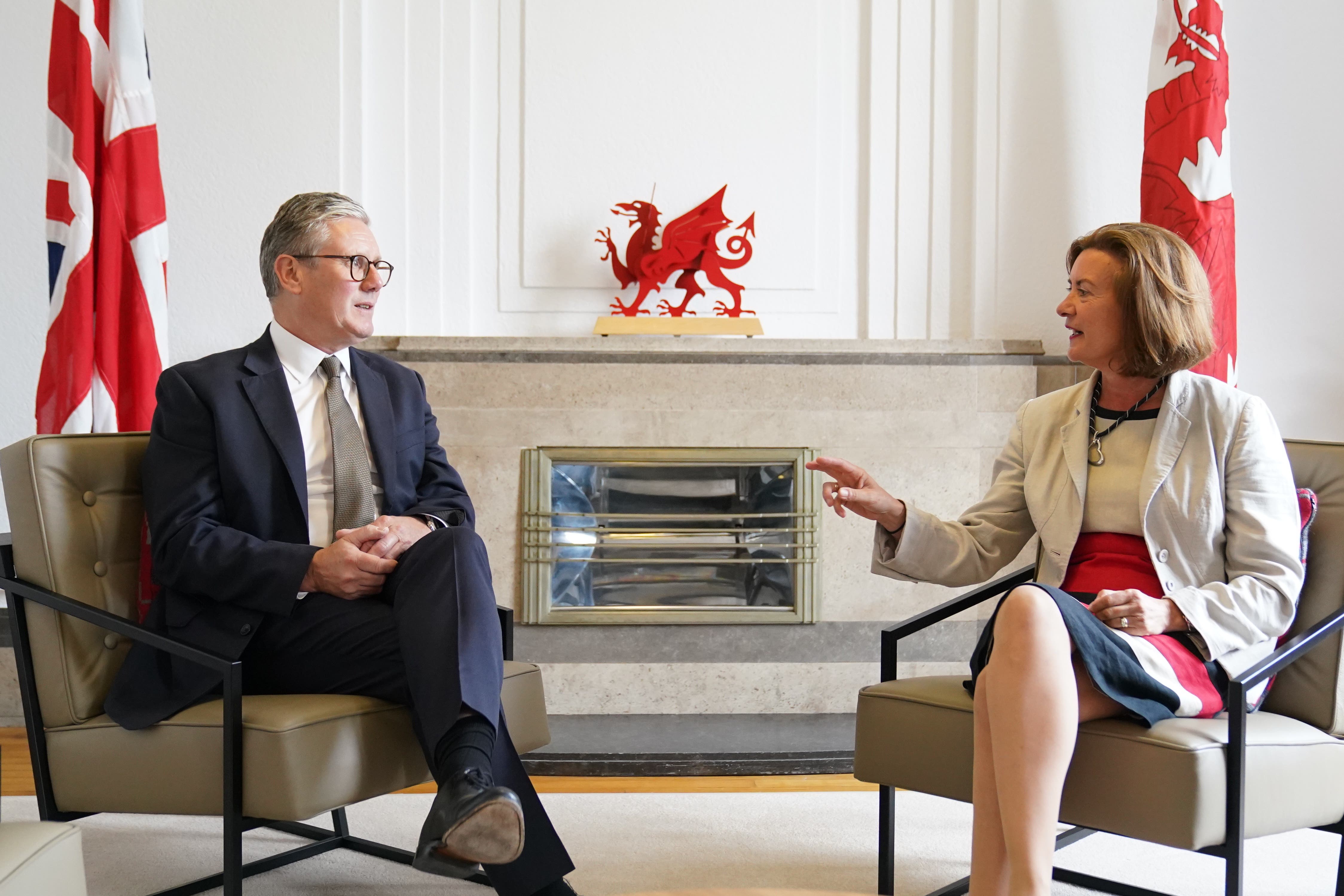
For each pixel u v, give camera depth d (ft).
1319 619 5.75
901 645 10.62
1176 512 5.66
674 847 7.09
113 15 9.51
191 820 7.63
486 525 10.31
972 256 11.31
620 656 10.44
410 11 11.12
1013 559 6.53
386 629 5.54
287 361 6.39
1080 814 5.06
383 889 6.28
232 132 10.87
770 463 10.43
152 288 9.59
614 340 10.59
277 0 10.90
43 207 10.74
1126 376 5.87
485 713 5.01
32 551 5.61
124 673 5.56
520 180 11.25
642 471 10.49
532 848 5.29
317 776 5.08
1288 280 11.43
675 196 11.32
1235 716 4.85
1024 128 11.29
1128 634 5.26
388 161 11.10
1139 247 5.72
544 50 11.23
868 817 7.79
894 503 6.19
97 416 9.32
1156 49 10.61
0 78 10.69
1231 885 4.84
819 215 11.42
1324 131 11.41
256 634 5.75
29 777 8.44
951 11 11.36
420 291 11.16
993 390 10.61
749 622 10.44
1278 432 5.84
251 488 5.94
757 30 11.34
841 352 10.56
